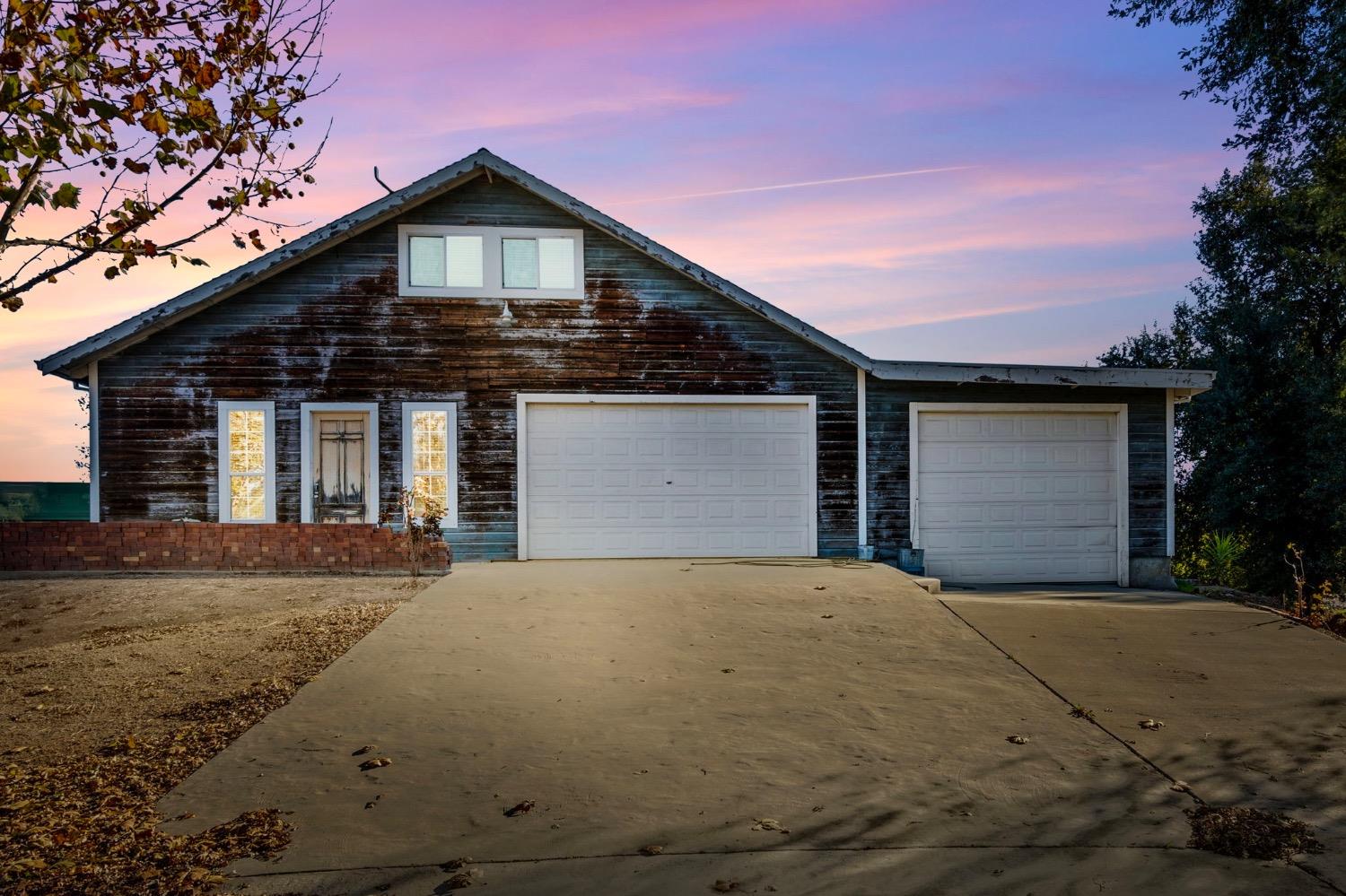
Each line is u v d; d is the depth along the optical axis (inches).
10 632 369.4
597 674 315.6
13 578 460.8
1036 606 450.9
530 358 553.6
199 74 251.6
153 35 254.4
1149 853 194.2
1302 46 774.5
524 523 550.9
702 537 563.8
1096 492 585.3
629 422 560.7
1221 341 914.7
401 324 545.0
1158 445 588.4
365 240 543.8
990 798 221.9
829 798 219.9
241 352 534.0
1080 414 585.0
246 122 262.2
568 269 557.6
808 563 535.5
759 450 568.1
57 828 194.1
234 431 532.4
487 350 550.9
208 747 244.2
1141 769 242.5
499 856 187.2
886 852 192.2
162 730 257.3
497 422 551.2
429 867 181.6
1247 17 780.6
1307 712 291.6
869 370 557.9
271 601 416.2
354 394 540.7
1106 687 313.9
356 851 187.8
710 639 363.3
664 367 561.9
